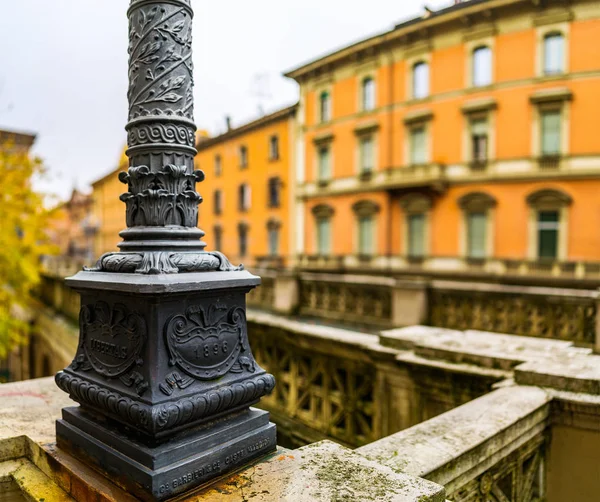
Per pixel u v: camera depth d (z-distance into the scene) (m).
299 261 29.03
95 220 34.84
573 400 2.74
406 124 23.80
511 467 2.49
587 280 18.30
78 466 1.78
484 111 21.14
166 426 1.52
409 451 2.05
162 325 1.59
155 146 1.79
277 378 5.73
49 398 2.75
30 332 16.19
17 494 2.01
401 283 8.75
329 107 27.64
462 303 8.03
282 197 30.70
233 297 1.85
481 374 3.33
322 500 1.46
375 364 4.17
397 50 23.92
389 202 24.55
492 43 20.70
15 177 12.66
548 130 19.84
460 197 22.00
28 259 13.43
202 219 38.31
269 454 1.86
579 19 18.73
